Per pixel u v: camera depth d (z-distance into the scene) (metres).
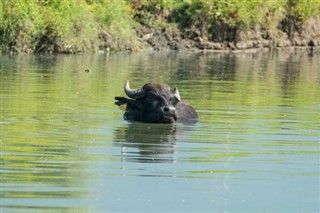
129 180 30.14
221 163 33.22
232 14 111.44
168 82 65.19
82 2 98.88
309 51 114.75
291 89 62.78
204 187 29.50
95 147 35.75
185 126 42.00
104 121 42.84
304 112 48.62
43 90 55.56
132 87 60.34
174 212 26.67
